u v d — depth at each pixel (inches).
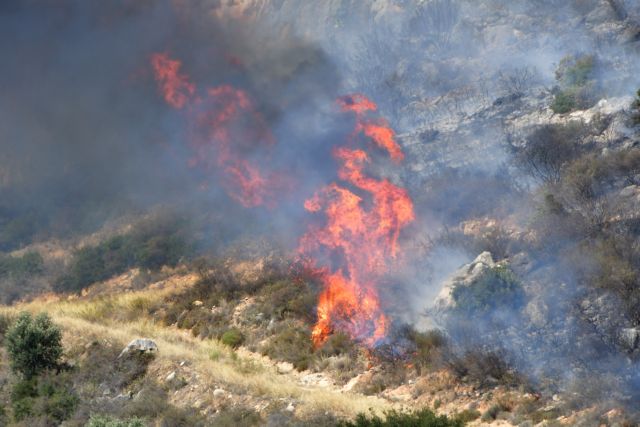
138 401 1752.0
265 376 1798.7
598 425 1311.5
